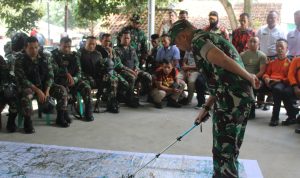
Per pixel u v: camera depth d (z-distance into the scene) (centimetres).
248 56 552
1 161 335
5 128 468
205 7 1642
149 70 661
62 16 2220
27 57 463
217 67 228
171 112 570
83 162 336
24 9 1020
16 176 303
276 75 525
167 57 620
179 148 400
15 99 448
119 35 655
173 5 1189
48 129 468
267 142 427
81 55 556
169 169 323
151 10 762
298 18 565
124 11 983
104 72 559
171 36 244
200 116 265
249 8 863
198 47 228
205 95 627
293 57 549
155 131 466
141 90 624
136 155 357
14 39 522
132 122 508
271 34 592
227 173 241
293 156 381
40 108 512
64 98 482
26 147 376
